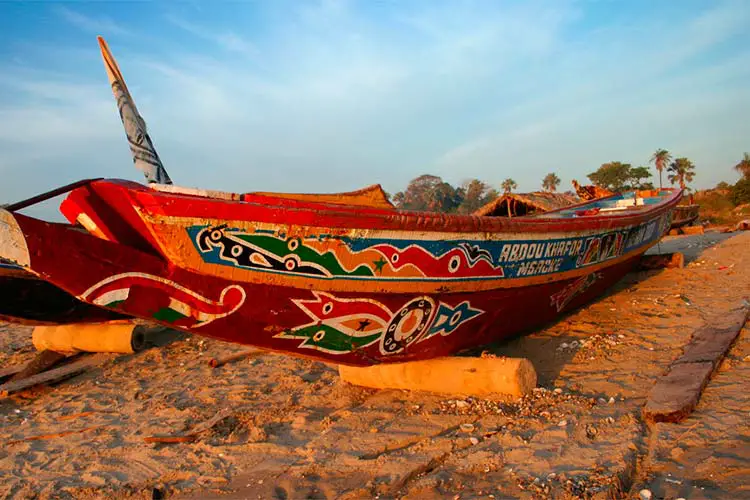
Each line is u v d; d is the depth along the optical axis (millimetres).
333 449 4238
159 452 4648
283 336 4434
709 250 13211
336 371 6520
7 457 4828
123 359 7918
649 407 4016
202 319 4070
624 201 11766
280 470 4016
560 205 17531
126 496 3879
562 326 7223
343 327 4613
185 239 3844
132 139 5227
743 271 9664
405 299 4832
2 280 7066
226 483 3930
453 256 4934
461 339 5598
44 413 6016
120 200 3973
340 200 4676
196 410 5625
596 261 7297
